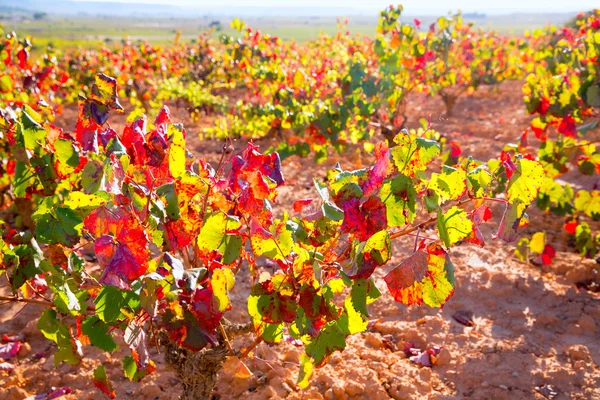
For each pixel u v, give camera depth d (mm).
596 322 1726
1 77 2592
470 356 1562
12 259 955
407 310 1820
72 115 5449
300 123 3219
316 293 857
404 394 1397
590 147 2104
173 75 7773
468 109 5684
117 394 1413
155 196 914
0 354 1553
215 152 3887
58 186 1235
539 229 2473
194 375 1090
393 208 846
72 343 1065
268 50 4617
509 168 931
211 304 846
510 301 1866
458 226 836
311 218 876
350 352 1579
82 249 2168
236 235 884
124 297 844
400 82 3693
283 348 1582
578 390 1430
